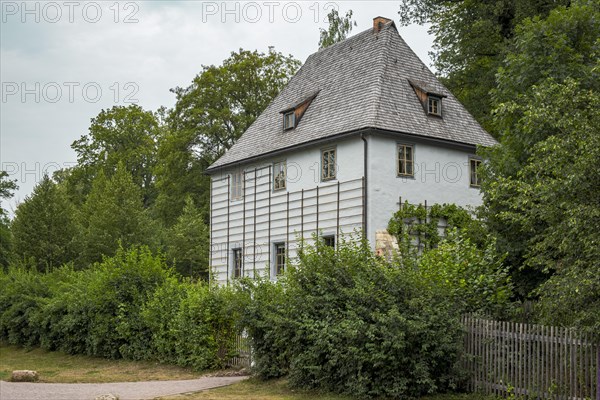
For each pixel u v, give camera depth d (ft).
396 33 98.17
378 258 54.24
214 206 110.63
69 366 80.02
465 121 94.58
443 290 49.80
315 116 94.73
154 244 160.04
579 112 41.04
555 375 42.57
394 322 46.83
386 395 48.03
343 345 49.55
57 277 110.52
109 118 210.79
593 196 38.40
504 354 46.06
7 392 52.13
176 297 76.28
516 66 69.87
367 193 81.15
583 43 70.69
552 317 43.29
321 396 49.88
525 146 62.44
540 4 107.65
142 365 75.61
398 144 84.38
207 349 69.15
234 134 152.15
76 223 169.68
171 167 153.38
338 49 105.19
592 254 37.81
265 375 58.39
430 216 84.53
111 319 82.02
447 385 49.01
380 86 87.86
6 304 107.24
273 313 56.03
